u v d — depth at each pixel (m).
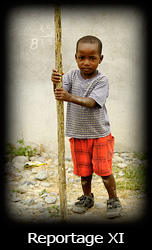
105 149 2.91
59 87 2.49
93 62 2.65
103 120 2.86
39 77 4.63
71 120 2.88
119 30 4.50
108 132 2.94
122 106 4.68
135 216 3.06
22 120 4.76
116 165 4.34
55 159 4.60
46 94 4.68
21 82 4.66
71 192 3.61
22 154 4.58
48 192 3.59
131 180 3.88
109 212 3.03
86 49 2.59
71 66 4.58
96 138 2.88
